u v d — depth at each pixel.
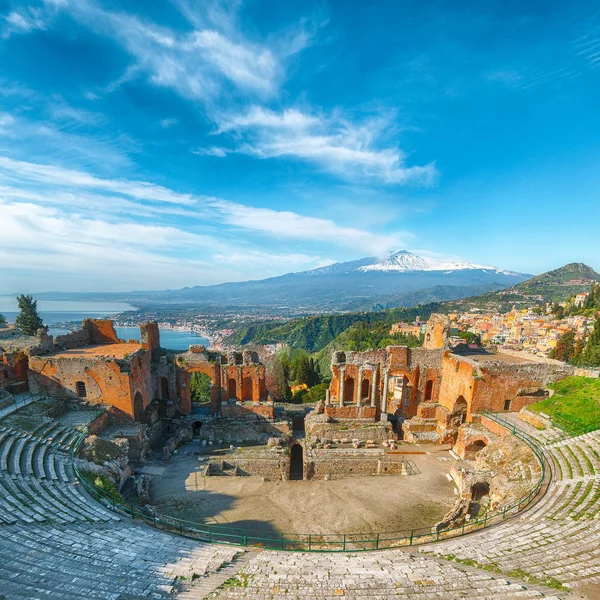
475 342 119.12
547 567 17.81
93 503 26.17
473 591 16.05
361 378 48.03
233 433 45.06
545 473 30.08
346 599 15.59
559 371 43.62
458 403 46.25
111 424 41.44
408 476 38.22
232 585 16.98
